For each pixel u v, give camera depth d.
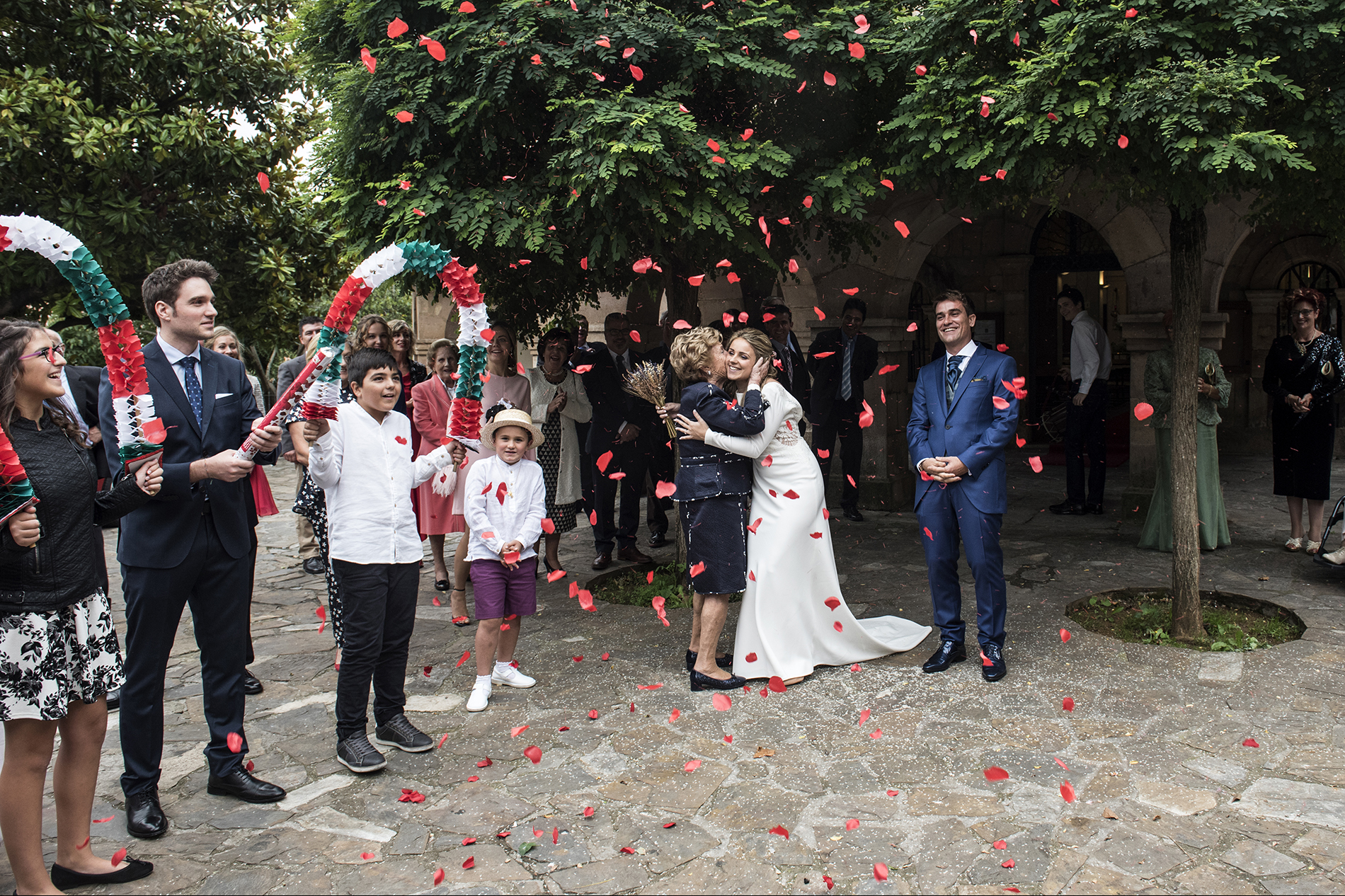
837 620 4.62
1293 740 3.61
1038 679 4.35
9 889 2.91
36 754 2.72
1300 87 4.04
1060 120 4.05
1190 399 4.79
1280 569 6.12
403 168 5.00
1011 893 2.69
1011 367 4.41
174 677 4.82
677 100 4.83
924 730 3.84
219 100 9.09
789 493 4.46
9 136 7.48
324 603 6.26
